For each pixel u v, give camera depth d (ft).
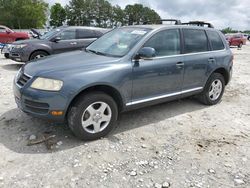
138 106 15.05
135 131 14.99
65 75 12.32
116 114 14.05
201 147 13.58
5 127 14.57
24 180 10.40
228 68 20.07
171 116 17.46
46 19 228.43
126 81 13.93
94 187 10.25
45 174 10.81
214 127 16.14
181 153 12.92
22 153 12.15
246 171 11.75
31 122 15.21
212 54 18.81
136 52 14.46
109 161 11.93
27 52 31.45
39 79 12.38
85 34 34.68
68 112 12.80
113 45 15.69
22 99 12.75
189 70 17.16
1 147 12.55
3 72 29.50
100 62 13.58
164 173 11.31
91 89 13.26
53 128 14.58
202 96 19.40
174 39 16.58
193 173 11.41
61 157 12.00
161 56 15.69
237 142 14.32
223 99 22.00
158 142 13.89
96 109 13.30
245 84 28.12
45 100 12.12
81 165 11.51
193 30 17.89
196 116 17.72
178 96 17.12
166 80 15.96
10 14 206.59
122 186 10.39
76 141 13.37
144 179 10.86
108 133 14.17
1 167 11.10
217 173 11.50
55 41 32.73
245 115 18.44
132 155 12.51
